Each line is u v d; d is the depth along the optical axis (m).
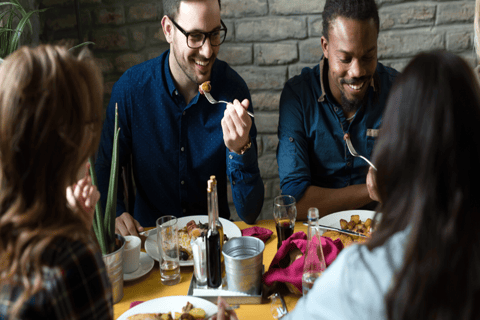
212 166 1.61
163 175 1.63
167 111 1.56
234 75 1.62
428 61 0.50
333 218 1.32
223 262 1.11
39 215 0.53
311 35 2.14
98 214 0.99
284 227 1.16
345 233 1.21
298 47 2.16
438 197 0.48
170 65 1.53
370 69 1.44
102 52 2.20
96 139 0.60
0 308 0.51
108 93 2.25
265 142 2.31
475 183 0.48
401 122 0.50
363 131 1.62
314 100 1.62
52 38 2.17
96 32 2.17
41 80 0.52
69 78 0.54
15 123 0.52
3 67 0.54
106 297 0.57
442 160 0.48
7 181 0.53
